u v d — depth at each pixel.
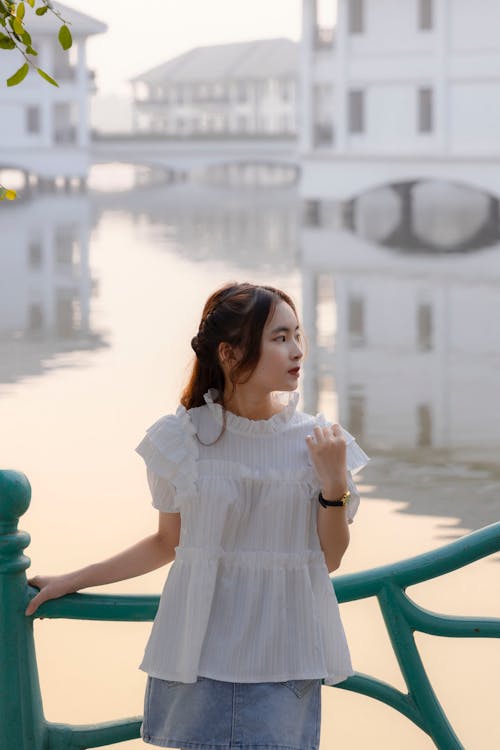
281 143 72.88
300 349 2.43
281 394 2.57
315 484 2.40
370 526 8.90
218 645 2.36
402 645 2.46
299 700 2.36
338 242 37.06
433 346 18.17
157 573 7.57
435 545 8.40
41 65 67.62
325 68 48.62
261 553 2.38
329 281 26.75
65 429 12.39
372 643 6.30
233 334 2.40
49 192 70.12
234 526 2.39
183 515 2.42
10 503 2.43
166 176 115.38
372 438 12.07
